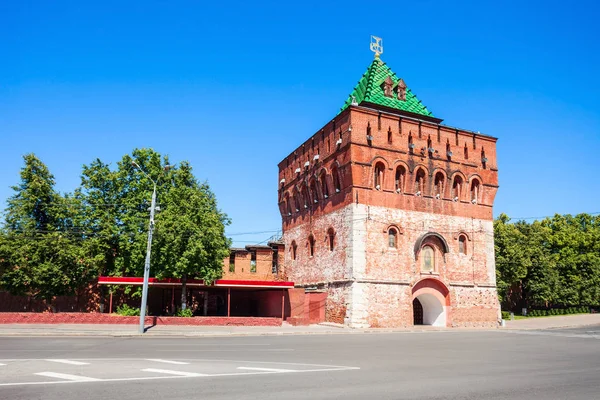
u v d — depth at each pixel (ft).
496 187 154.20
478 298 143.95
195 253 122.52
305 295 142.00
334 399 31.22
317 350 65.92
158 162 147.54
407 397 32.55
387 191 135.85
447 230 143.23
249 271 174.50
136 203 141.79
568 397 33.73
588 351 69.26
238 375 40.70
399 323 130.31
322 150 151.23
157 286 141.59
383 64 167.94
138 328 107.55
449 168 146.20
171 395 31.76
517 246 191.31
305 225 160.76
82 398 30.60
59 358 52.49
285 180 180.96
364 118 135.54
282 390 33.99
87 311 146.92
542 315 206.39
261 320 124.88
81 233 137.69
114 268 143.84
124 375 40.06
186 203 130.21
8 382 36.32
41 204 136.46
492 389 36.42
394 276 132.26
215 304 169.27
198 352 60.80
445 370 46.96
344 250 132.77
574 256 221.46
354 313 124.88
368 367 47.98
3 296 139.74
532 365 52.21
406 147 140.46
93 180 142.82
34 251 129.29
